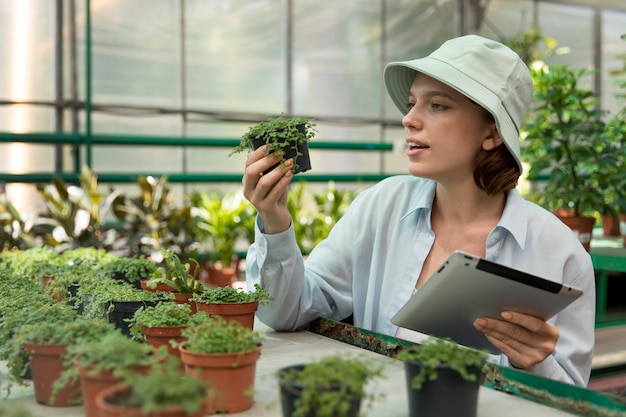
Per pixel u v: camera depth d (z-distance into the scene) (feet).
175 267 6.00
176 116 26.17
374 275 6.29
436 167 5.57
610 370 12.69
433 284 4.52
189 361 3.83
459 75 5.32
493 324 4.72
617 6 33.42
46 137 21.27
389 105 30.60
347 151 29.66
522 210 5.76
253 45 27.40
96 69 24.50
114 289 5.48
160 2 25.41
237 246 25.91
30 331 4.06
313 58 28.76
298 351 5.25
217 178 22.75
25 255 8.51
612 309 17.35
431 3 30.58
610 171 13.67
